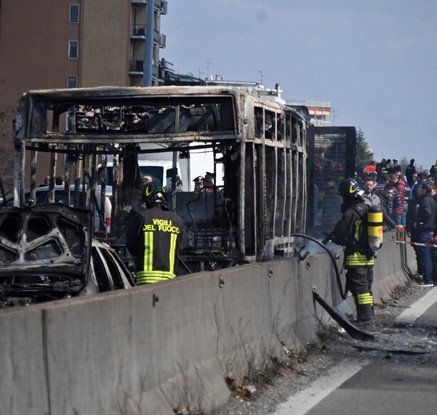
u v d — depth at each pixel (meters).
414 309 32.16
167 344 14.61
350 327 24.45
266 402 16.73
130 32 175.62
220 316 17.05
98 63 173.62
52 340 11.16
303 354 21.55
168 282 14.91
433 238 41.94
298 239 35.38
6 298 16.69
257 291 19.34
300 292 22.91
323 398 17.14
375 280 34.53
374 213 26.41
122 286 19.31
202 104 26.66
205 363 16.14
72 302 11.72
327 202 47.97
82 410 11.77
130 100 26.55
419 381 19.03
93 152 28.02
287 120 32.94
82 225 17.73
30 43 172.50
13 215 17.52
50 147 28.47
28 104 26.94
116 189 29.70
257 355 18.70
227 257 27.67
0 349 10.12
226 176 28.08
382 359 21.75
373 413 15.92
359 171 61.38
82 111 27.05
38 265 17.05
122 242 29.02
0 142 119.12
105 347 12.52
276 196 30.48
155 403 13.78
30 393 10.66
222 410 15.87
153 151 27.56
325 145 48.12
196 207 29.11
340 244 26.81
